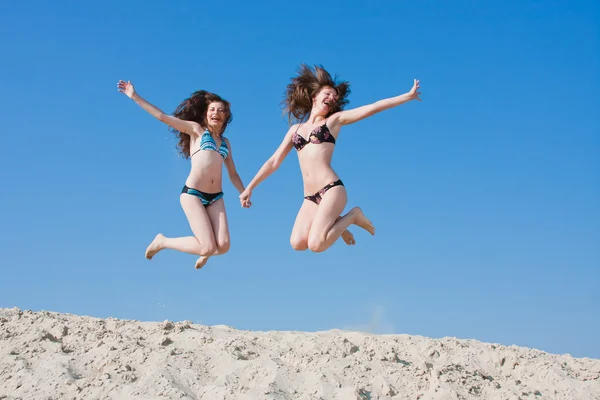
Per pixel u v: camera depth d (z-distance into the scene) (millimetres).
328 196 7105
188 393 7148
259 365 7871
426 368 8203
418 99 6992
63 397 7020
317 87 7512
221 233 7430
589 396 7883
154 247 7730
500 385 8070
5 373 7512
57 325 8953
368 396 7367
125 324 9570
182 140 8234
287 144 7648
